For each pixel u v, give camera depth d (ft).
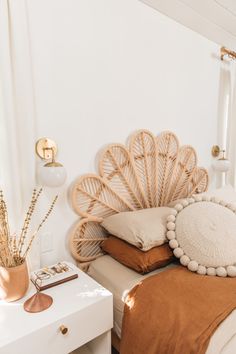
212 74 7.77
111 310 3.80
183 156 7.13
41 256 4.67
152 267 4.46
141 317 3.58
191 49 7.00
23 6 3.88
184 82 6.96
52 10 4.41
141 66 5.89
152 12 5.97
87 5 4.85
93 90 5.10
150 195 6.28
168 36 6.38
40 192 4.30
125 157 5.74
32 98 4.13
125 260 4.66
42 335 3.12
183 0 5.73
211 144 8.18
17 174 4.05
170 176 6.80
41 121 4.46
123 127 5.70
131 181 5.90
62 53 4.60
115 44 5.35
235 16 6.39
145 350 3.35
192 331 3.10
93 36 4.99
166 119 6.63
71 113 4.82
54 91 4.57
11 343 2.89
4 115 3.84
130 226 4.73
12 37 3.84
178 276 4.20
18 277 3.56
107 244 5.15
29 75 4.04
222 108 8.36
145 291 3.87
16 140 4.03
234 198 6.26
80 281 4.13
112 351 4.72
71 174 4.94
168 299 3.66
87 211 5.19
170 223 4.92
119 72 5.49
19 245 4.01
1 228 3.53
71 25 4.66
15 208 4.06
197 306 3.47
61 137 4.74
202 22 6.62
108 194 5.49
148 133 6.04
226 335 3.01
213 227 4.63
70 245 4.94
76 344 3.46
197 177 7.62
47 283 3.91
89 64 4.99
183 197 7.19
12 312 3.38
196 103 7.41
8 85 3.80
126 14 5.48
